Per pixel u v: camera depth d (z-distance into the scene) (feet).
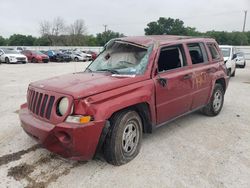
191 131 18.20
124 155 13.35
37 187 11.44
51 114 12.03
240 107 24.89
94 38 257.96
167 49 16.05
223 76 21.38
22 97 29.27
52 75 52.95
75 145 11.46
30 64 91.09
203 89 18.97
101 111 11.90
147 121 14.78
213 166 13.35
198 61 18.93
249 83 41.57
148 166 13.26
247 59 139.33
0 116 21.45
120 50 16.38
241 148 15.53
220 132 18.07
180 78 16.34
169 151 14.99
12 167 13.07
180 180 12.05
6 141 16.17
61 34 239.09
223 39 233.76
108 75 14.42
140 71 14.55
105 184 11.70
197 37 19.75
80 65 87.66
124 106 12.72
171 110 16.12
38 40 244.83
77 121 11.45
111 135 12.67
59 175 12.41
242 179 12.19
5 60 91.35
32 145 15.56
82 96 11.64
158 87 14.74
